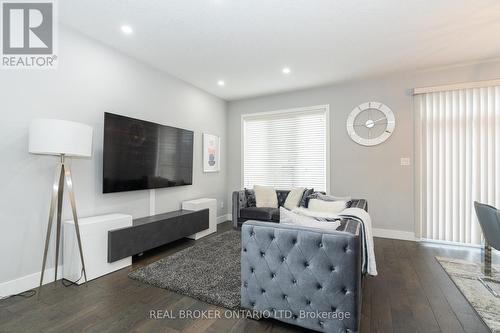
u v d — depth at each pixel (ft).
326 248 5.22
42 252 7.99
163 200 12.62
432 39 9.59
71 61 8.77
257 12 7.90
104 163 9.41
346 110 14.42
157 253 10.82
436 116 12.34
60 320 6.03
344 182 14.46
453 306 6.66
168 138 12.57
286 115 16.26
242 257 6.29
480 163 11.50
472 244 11.64
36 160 7.86
